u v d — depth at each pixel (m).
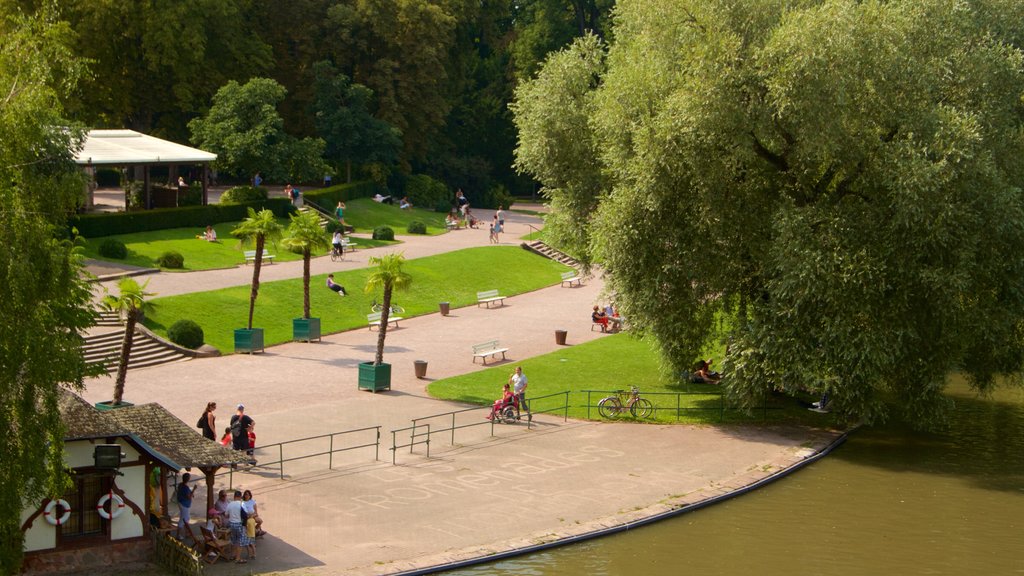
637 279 40.97
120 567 25.09
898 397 42.03
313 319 54.84
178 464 25.77
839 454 37.56
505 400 39.84
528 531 28.16
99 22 81.81
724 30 37.50
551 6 127.75
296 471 33.03
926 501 32.12
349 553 26.09
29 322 19.66
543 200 130.75
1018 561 27.22
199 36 85.75
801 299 36.28
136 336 49.22
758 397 41.44
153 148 74.44
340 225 82.12
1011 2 42.97
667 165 38.38
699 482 33.00
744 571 26.31
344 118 97.69
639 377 48.50
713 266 40.31
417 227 88.38
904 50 36.72
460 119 125.50
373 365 44.03
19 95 20.34
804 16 36.16
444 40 106.94
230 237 73.75
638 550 27.58
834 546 28.12
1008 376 42.47
